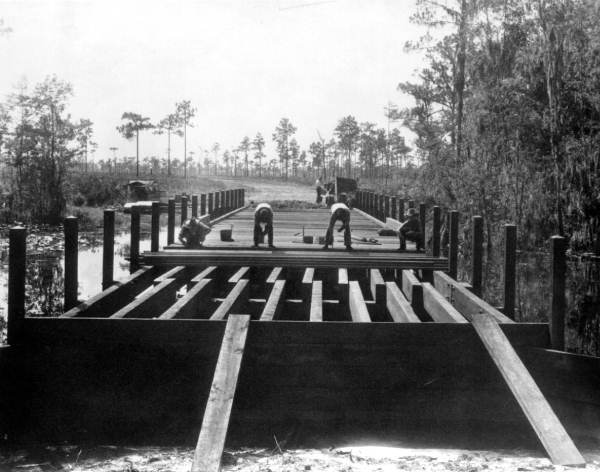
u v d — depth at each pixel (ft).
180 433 18.63
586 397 18.56
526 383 17.44
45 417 18.94
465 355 19.08
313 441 17.97
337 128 332.39
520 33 81.10
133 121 259.19
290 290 34.68
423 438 18.34
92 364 19.07
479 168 77.00
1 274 51.55
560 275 20.11
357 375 19.03
